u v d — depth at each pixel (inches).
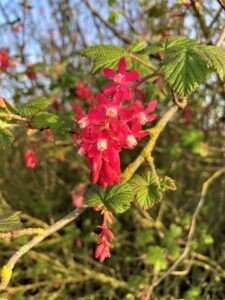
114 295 10.5
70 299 11.0
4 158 14.0
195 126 12.7
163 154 12.6
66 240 11.1
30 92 12.6
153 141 5.6
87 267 11.1
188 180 12.7
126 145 4.2
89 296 10.7
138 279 9.5
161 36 10.4
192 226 7.3
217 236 11.7
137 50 6.7
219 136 12.7
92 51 6.0
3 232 4.5
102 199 4.8
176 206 12.0
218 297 10.9
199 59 4.8
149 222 10.8
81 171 13.0
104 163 4.3
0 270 4.3
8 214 4.8
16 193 13.7
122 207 4.7
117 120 4.2
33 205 12.7
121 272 11.4
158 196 5.0
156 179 5.1
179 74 4.8
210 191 11.8
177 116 12.7
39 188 12.8
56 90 11.2
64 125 5.3
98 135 4.2
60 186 13.7
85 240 10.9
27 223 11.4
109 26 10.7
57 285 10.8
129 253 11.4
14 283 11.2
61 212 13.3
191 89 4.7
